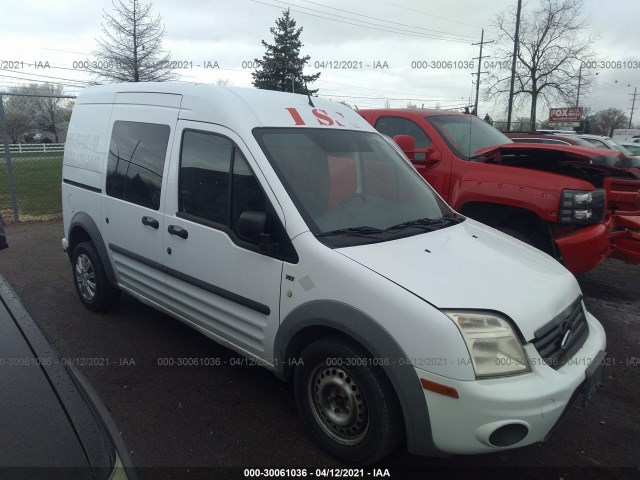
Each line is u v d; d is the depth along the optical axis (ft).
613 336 15.98
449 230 11.31
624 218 18.20
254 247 10.10
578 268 16.01
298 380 9.85
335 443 9.35
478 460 9.69
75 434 5.36
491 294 8.52
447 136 19.71
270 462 9.41
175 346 14.05
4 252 23.84
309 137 11.39
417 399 7.91
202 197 11.43
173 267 12.23
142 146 13.30
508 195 16.55
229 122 10.94
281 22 117.39
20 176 53.88
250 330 10.55
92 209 15.21
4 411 5.49
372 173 12.03
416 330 7.89
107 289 15.55
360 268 8.70
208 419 10.68
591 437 10.56
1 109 29.04
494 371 7.80
